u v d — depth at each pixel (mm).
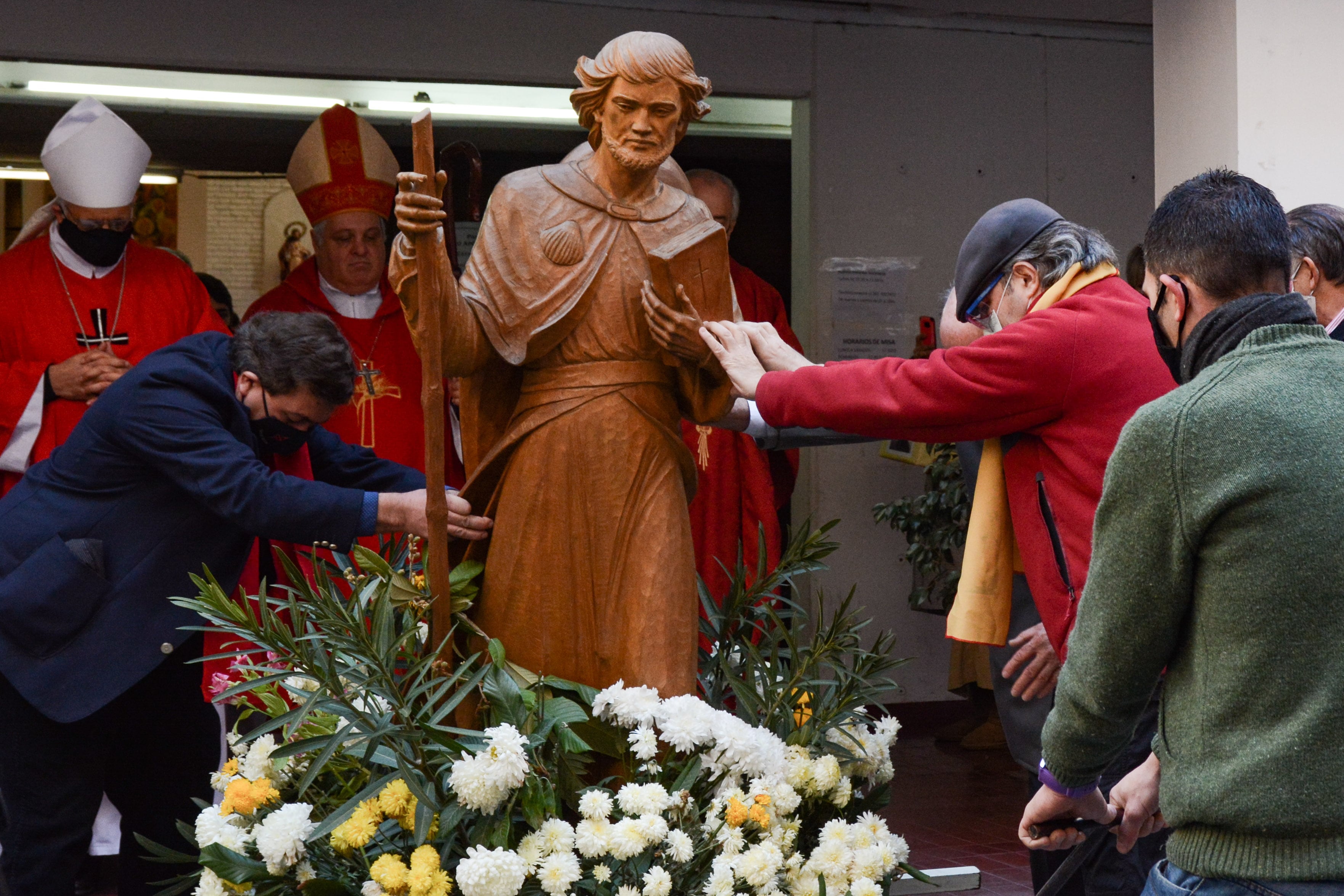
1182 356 1756
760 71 6289
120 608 2842
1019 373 2262
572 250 2270
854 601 6523
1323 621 1501
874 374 2322
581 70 2297
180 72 6020
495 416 2418
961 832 4789
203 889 2150
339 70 5719
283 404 2871
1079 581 2279
